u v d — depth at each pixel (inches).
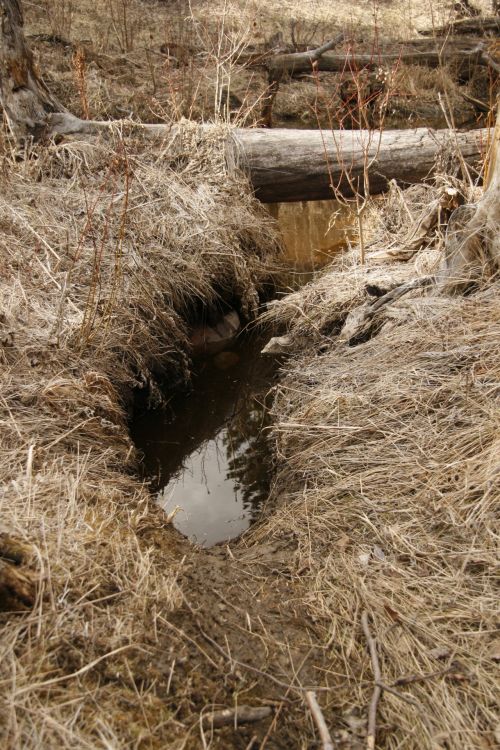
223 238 220.7
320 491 135.0
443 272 179.5
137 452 158.1
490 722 89.7
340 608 109.3
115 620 96.2
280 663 101.0
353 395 154.4
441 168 240.4
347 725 92.7
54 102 253.6
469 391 139.9
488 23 467.2
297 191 256.5
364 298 197.6
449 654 98.7
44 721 80.2
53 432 136.0
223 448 180.2
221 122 261.6
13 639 88.4
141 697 88.6
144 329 183.6
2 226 198.7
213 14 464.8
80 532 108.7
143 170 232.7
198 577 115.0
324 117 399.2
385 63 404.5
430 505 122.1
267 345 205.2
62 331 165.2
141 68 390.3
